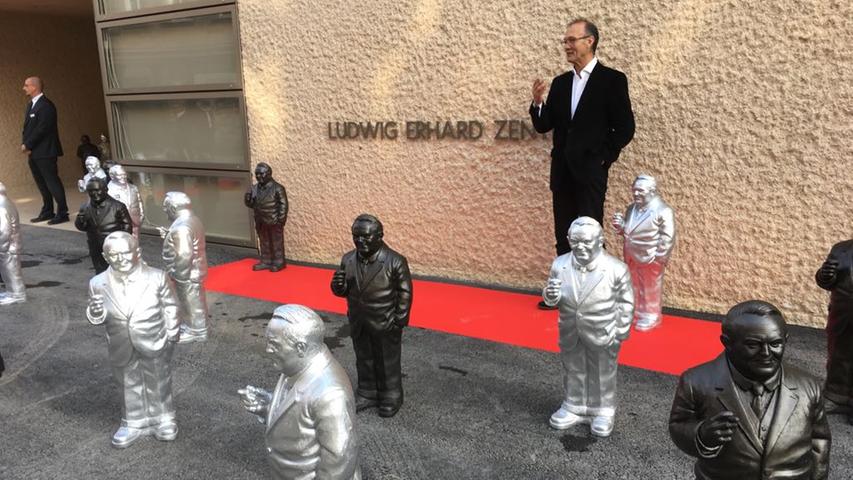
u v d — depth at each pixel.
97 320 3.44
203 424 3.83
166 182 9.24
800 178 5.03
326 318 5.67
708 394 2.14
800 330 5.08
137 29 8.87
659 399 3.89
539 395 4.04
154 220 9.57
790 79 4.93
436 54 6.42
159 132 9.11
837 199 4.93
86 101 15.83
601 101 4.96
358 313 3.69
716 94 5.21
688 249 5.57
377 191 7.17
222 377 4.48
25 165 14.47
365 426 3.71
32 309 6.17
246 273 7.30
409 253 7.11
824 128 4.88
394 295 3.69
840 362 3.56
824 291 5.09
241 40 7.80
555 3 5.72
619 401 3.88
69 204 12.61
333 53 7.10
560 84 5.16
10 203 6.24
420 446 3.48
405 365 4.55
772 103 5.02
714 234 5.45
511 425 3.67
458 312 5.68
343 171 7.37
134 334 3.46
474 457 3.36
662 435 3.49
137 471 3.35
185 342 5.12
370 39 6.80
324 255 7.80
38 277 7.33
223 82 8.18
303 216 7.85
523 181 6.21
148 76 8.96
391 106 6.84
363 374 3.87
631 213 5.01
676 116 5.40
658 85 5.43
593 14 5.56
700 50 5.21
